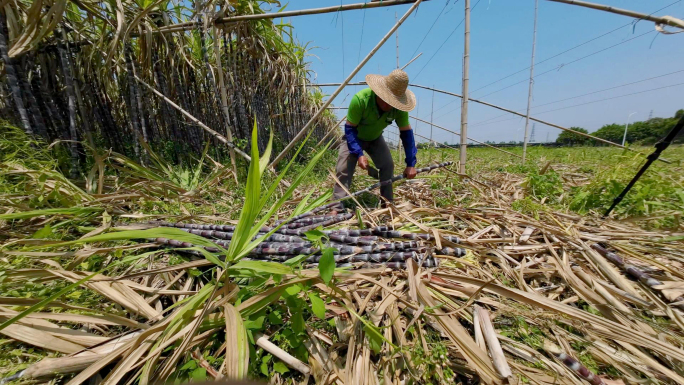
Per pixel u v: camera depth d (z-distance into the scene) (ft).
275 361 3.25
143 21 10.23
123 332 3.52
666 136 5.92
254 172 3.38
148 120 13.84
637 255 5.43
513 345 3.52
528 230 6.61
